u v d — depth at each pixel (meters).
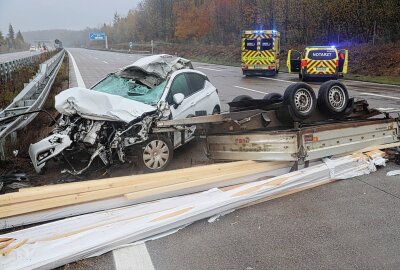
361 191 5.17
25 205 4.23
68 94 5.68
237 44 47.72
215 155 6.24
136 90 6.79
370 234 4.02
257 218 4.46
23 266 3.38
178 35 67.19
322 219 4.39
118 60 41.75
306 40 35.47
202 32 61.28
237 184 5.29
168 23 76.38
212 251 3.78
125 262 3.61
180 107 6.77
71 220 4.12
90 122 5.77
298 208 4.69
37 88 11.73
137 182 4.80
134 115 5.58
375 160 6.03
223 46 50.62
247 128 5.97
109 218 4.20
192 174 5.09
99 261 3.64
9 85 13.35
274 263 3.56
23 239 3.74
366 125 6.40
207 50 52.03
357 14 28.97
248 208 4.73
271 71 24.00
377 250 3.72
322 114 6.52
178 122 5.70
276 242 3.92
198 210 4.31
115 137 5.55
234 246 3.86
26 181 5.59
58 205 4.36
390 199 4.88
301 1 35.72
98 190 4.56
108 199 4.58
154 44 76.75
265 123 6.07
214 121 5.95
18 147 7.03
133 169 6.08
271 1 41.16
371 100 12.95
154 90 6.68
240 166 5.48
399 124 7.02
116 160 5.90
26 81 15.43
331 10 31.50
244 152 5.82
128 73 7.37
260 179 5.48
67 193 4.43
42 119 9.44
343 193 5.12
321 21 33.16
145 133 5.71
